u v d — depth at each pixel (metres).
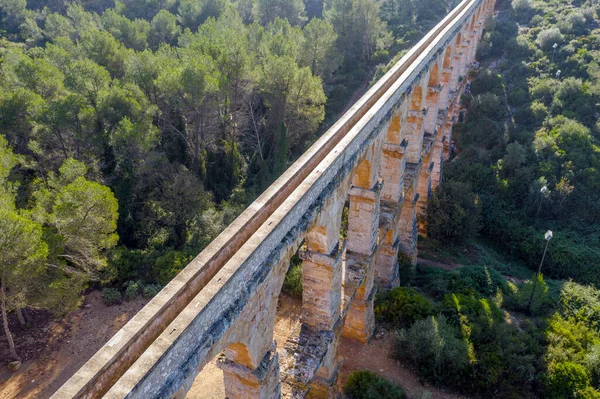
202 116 43.81
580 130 46.19
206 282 14.32
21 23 75.31
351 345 27.16
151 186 38.62
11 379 25.08
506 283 35.16
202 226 35.62
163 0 82.31
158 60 45.03
